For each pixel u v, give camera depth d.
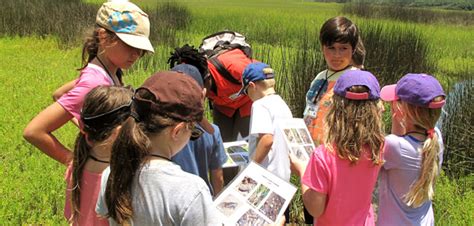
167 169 2.02
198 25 22.17
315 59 7.29
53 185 4.88
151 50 2.98
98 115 2.43
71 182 2.73
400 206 2.85
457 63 14.41
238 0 67.31
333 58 3.69
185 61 3.68
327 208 2.72
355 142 2.58
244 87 3.60
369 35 10.30
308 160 3.07
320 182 2.67
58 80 9.62
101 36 2.95
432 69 11.91
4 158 5.66
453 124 6.55
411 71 10.50
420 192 2.79
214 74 4.31
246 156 3.64
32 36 15.54
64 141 6.10
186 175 2.05
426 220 2.89
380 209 2.94
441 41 19.44
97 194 2.58
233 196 2.63
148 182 2.00
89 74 2.91
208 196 2.05
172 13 22.06
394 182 2.87
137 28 2.96
